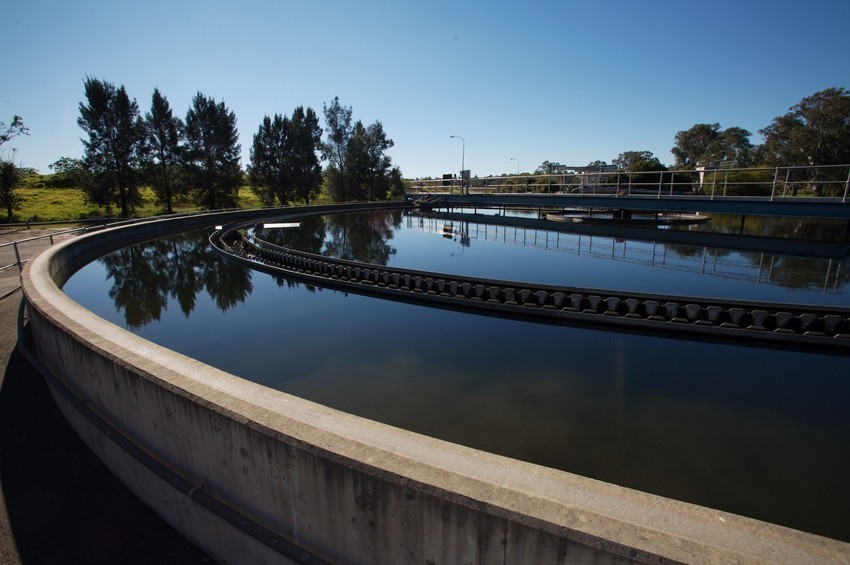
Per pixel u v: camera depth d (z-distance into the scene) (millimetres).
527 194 27047
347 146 52844
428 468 1855
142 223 21688
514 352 7359
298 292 11992
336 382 6277
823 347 7301
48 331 4125
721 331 7770
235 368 6836
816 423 5145
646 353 7270
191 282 13328
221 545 2568
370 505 1929
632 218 27016
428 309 10062
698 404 5602
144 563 2615
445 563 1818
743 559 1412
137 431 3041
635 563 1451
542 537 1583
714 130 71688
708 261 14539
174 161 38500
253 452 2266
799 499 3908
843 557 1431
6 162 29656
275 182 48156
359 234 23656
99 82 32219
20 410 4258
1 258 13383
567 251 17000
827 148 39625
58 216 31359
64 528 2865
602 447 4668
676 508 1646
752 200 16688
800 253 15766
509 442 4758
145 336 8453
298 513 2195
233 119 41969
